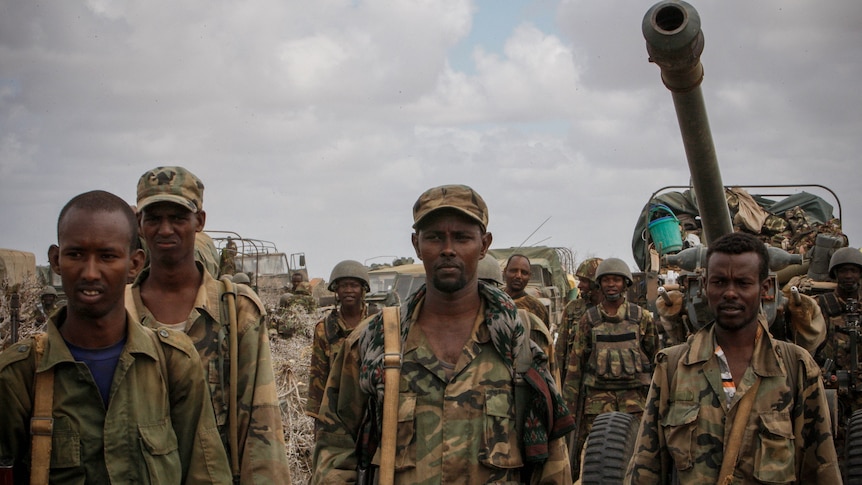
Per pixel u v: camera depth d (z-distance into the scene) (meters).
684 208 11.04
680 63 5.38
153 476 3.14
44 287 15.71
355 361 3.67
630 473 4.08
